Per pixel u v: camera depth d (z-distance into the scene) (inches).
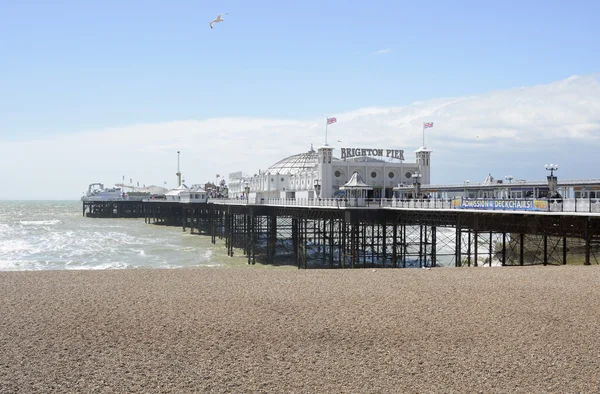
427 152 3646.7
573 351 723.4
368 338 798.5
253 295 1105.4
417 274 1379.2
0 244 3570.4
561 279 1226.6
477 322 872.3
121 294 1123.3
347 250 2726.4
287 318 913.5
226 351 744.3
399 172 3614.7
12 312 958.4
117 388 614.5
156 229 5260.8
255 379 642.2
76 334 821.2
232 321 896.3
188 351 743.7
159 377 648.4
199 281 1289.4
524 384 618.5
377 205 2285.9
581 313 909.2
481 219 1785.2
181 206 5757.9
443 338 792.3
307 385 622.8
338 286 1203.2
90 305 1016.2
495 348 743.7
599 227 1379.2
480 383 623.5
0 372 661.3
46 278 1346.0
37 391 604.7
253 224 2960.1
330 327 856.3
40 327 858.8
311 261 2748.5
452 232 4414.4
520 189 2191.2
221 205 3956.7
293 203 2746.1
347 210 2222.0
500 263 2434.8
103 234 4542.3
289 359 711.7
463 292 1111.0
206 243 3752.5
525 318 887.7
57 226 5689.0
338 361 703.1
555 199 1472.7
